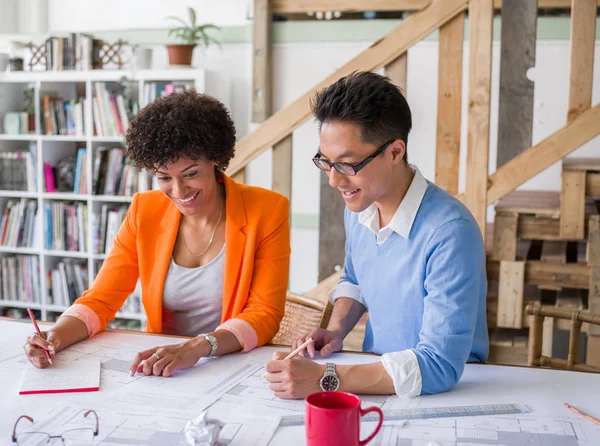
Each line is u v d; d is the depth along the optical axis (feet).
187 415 3.77
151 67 14.12
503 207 8.84
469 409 3.89
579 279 8.62
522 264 8.64
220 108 5.55
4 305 15.12
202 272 5.70
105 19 15.49
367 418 3.77
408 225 4.62
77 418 3.72
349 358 4.86
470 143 8.59
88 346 5.09
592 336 8.65
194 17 13.75
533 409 3.91
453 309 4.26
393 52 8.87
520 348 8.95
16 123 14.57
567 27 12.67
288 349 5.15
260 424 3.64
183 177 5.32
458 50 8.66
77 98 15.15
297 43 13.89
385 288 4.90
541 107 12.97
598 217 8.47
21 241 14.83
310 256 14.55
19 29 15.84
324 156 4.38
